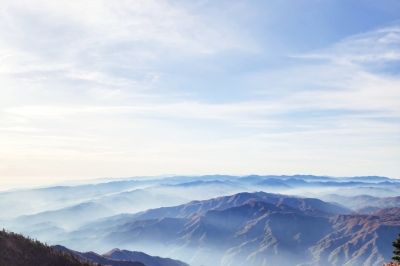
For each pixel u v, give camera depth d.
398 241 51.28
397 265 49.25
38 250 83.88
